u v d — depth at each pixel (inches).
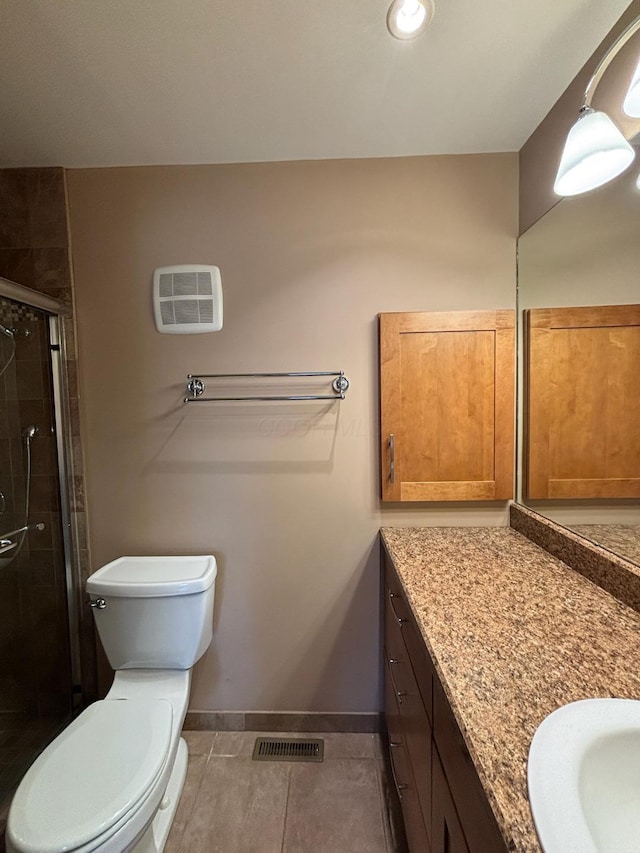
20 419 61.1
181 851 47.4
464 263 60.4
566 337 50.3
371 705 64.1
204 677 64.5
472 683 28.4
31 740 60.2
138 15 37.4
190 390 61.3
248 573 63.6
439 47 41.3
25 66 42.6
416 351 59.2
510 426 59.6
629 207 39.9
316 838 48.4
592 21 38.8
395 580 49.9
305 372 61.1
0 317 58.0
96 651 64.7
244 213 60.8
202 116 50.8
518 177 59.4
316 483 62.7
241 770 57.6
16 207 61.3
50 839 32.8
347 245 60.7
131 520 63.6
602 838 20.9
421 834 37.7
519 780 21.0
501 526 62.7
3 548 59.8
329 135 55.1
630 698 26.6
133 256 61.6
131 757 40.1
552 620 36.5
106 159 59.3
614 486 42.6
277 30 39.0
